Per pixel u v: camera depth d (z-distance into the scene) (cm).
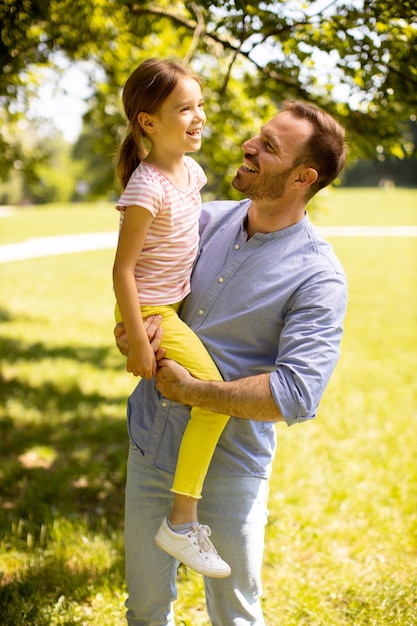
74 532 391
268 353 231
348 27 321
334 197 3362
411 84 343
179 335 223
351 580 354
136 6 386
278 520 423
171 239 221
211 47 436
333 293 218
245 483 232
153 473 237
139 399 245
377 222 2566
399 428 612
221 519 230
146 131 221
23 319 1026
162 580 240
